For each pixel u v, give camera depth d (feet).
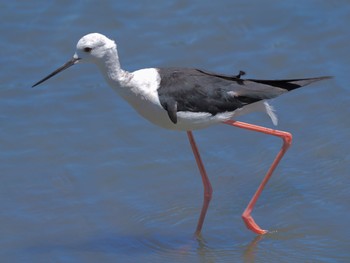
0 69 45.62
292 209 35.40
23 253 33.01
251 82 32.99
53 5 49.98
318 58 45.44
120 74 32.27
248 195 36.76
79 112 42.68
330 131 40.24
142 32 48.11
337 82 43.39
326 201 35.68
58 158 39.42
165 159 39.27
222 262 32.35
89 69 45.78
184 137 40.73
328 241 33.06
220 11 49.32
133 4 50.06
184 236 34.24
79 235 34.30
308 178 37.40
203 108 32.32
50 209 35.94
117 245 33.60
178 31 48.16
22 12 49.57
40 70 45.57
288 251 32.65
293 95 42.83
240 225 34.86
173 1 50.01
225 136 40.78
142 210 35.88
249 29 48.06
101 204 36.32
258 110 33.47
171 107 31.99
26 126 41.65
